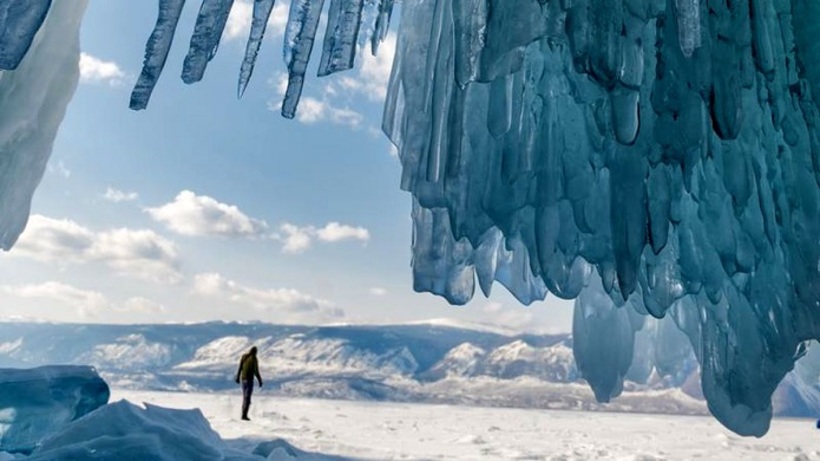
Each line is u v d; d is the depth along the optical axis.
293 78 2.75
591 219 3.39
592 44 2.74
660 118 3.14
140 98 2.43
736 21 3.21
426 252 3.67
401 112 3.57
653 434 16.66
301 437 8.81
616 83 2.78
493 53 2.88
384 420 18.72
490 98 3.15
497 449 9.53
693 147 3.08
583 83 3.18
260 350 192.75
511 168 3.24
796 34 3.29
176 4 2.51
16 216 3.02
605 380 4.61
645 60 3.24
